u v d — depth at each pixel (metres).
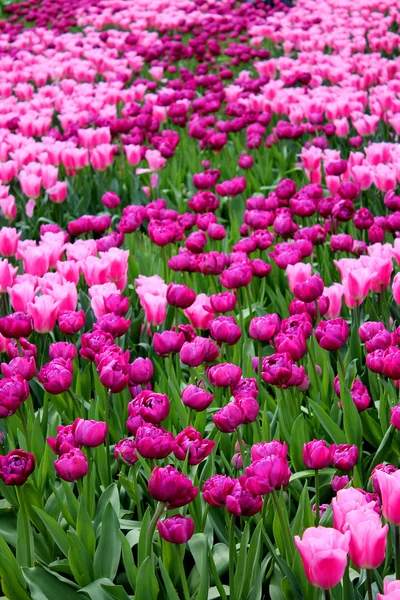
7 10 11.84
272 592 2.37
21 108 6.24
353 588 2.29
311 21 9.44
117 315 2.83
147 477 2.58
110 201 4.11
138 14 10.45
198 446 2.33
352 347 3.00
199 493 2.51
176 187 5.17
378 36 8.85
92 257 3.11
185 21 10.03
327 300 2.87
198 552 2.43
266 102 6.02
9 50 9.76
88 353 2.67
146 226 4.57
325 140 4.97
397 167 3.80
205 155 5.64
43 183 4.48
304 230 3.31
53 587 2.38
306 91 6.85
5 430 2.84
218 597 2.41
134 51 8.51
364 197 4.48
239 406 2.40
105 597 2.33
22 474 2.36
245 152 5.23
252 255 3.61
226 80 8.28
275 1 11.05
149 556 2.27
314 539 2.04
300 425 2.61
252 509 2.27
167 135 5.43
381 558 2.09
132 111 5.86
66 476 2.40
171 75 8.62
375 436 2.73
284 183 3.89
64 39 9.39
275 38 9.18
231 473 2.59
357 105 5.46
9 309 3.32
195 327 2.98
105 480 2.64
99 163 4.88
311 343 2.95
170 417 2.81
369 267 2.99
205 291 3.50
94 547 2.43
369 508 2.11
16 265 3.66
